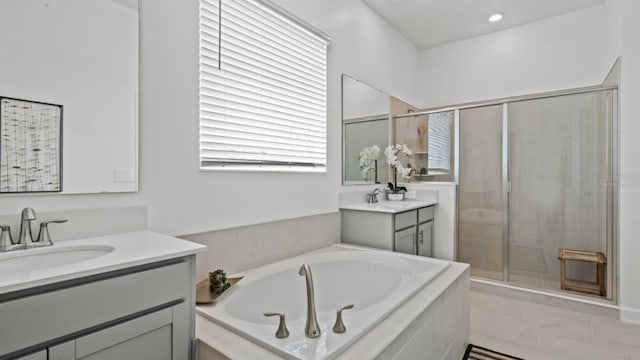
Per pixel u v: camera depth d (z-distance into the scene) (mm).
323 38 2658
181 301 1213
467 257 3451
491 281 3207
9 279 840
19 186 1204
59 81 1298
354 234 2844
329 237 2756
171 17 1681
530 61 3682
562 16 3500
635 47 2441
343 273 2316
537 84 3641
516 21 3654
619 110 2557
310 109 2586
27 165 1223
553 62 3549
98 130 1409
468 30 3869
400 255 2332
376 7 3361
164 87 1650
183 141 1735
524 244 3182
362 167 3201
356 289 2279
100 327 988
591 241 2885
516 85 3770
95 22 1397
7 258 1093
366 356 1126
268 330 1267
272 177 2246
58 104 1295
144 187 1574
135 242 1299
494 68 3910
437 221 3439
